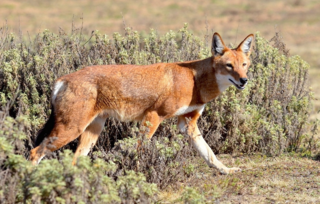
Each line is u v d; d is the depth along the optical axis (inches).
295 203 864.9
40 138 967.0
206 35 1421.0
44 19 5098.4
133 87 979.9
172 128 1098.1
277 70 1326.3
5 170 724.0
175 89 989.2
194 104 1025.5
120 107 989.2
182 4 6466.5
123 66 999.6
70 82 954.7
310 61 2962.6
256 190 938.1
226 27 4699.8
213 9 6131.9
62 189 668.1
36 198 663.8
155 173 911.7
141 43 1424.7
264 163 1141.7
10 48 1273.4
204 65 1021.2
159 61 1230.9
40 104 1098.7
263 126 1235.2
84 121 958.4
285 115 1264.8
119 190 762.8
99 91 968.3
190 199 748.6
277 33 1470.2
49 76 1119.6
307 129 1381.6
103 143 1136.8
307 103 1277.1
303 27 4672.7
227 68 1012.5
